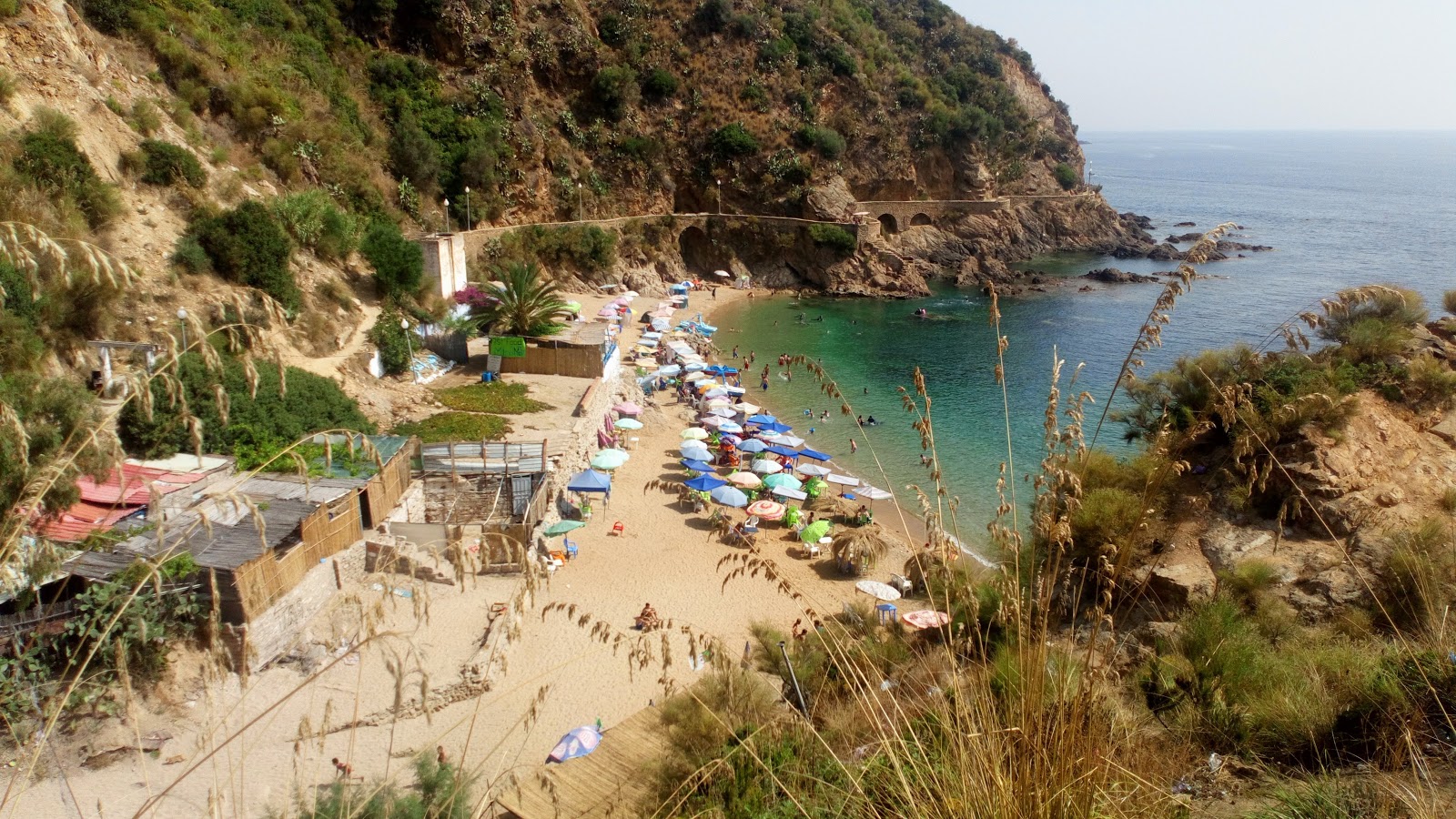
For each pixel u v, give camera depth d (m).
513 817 10.31
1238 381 14.52
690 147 81.38
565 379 39.16
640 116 80.00
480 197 66.25
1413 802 4.80
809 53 89.12
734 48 84.50
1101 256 100.00
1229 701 7.14
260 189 38.94
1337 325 17.50
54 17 31.70
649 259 76.31
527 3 76.25
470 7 71.25
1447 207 152.62
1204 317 64.88
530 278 41.28
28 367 19.97
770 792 6.22
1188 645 8.40
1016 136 106.88
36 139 26.59
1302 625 10.50
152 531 14.79
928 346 60.44
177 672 14.77
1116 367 53.50
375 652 17.53
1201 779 5.97
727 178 80.81
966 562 5.05
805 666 8.75
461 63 71.00
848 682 5.75
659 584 24.36
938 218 94.12
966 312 71.00
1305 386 14.14
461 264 47.84
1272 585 11.49
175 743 13.72
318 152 47.38
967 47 118.50
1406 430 14.92
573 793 10.50
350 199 49.25
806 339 62.06
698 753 8.03
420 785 8.70
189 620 15.34
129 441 19.72
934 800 4.17
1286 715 6.63
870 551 25.84
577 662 18.78
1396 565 10.00
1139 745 5.88
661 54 81.88
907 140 92.88
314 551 18.41
